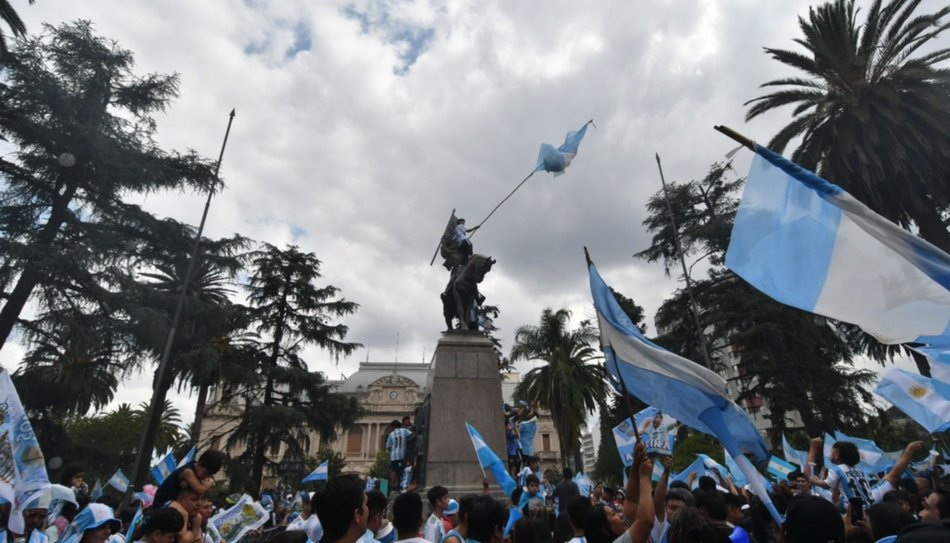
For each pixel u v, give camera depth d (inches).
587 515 135.6
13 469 171.9
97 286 701.9
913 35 624.1
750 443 151.6
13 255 615.2
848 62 645.9
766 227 151.6
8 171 711.1
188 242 879.1
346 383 3385.8
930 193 650.8
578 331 1226.6
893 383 226.4
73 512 216.8
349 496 101.6
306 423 1071.6
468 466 378.6
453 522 222.7
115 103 814.5
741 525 180.1
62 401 779.4
